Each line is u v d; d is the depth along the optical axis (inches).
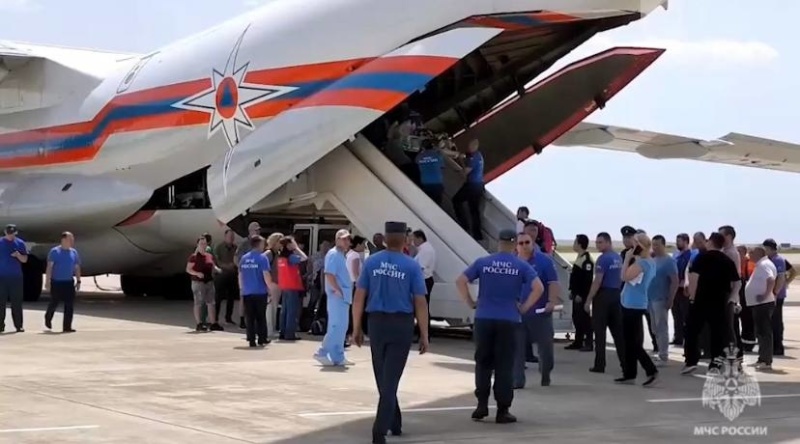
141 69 777.6
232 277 682.2
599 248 468.1
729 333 472.7
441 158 648.4
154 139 743.1
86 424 313.6
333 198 650.2
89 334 601.9
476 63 664.4
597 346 473.7
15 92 861.8
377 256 300.4
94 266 838.5
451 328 676.1
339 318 467.2
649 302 517.7
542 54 650.8
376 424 293.9
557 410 362.3
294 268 587.8
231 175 649.0
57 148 826.8
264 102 664.4
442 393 394.3
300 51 653.3
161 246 806.5
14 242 605.6
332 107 603.8
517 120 705.6
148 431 304.0
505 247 334.6
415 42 605.6
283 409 347.3
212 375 430.6
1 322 604.4
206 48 726.5
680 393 411.8
